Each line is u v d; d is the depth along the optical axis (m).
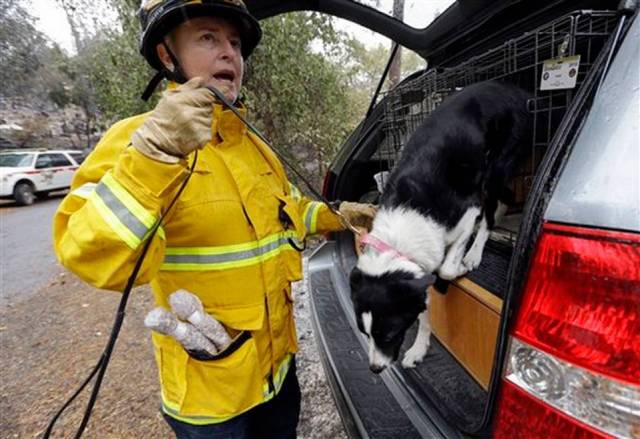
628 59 0.83
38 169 14.08
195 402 1.22
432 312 1.94
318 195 1.54
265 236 1.25
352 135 3.10
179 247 1.16
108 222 0.87
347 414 1.65
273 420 1.67
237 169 1.18
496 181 2.32
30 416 2.74
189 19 1.08
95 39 7.48
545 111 2.11
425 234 1.99
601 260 0.74
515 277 0.90
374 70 7.21
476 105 2.29
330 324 2.28
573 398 0.79
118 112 6.65
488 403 1.00
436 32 2.49
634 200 0.73
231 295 1.21
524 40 1.70
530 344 0.86
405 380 1.71
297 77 6.04
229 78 1.21
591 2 1.65
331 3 2.61
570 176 0.82
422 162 2.18
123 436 2.48
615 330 0.73
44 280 5.76
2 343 3.86
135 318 4.14
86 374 3.17
